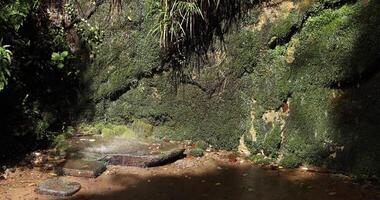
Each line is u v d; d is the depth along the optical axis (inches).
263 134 220.5
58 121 255.3
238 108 228.7
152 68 245.8
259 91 223.5
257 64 225.5
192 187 194.1
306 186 190.5
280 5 219.8
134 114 252.1
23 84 243.3
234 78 229.6
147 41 245.1
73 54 260.8
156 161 215.3
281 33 218.2
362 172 192.2
